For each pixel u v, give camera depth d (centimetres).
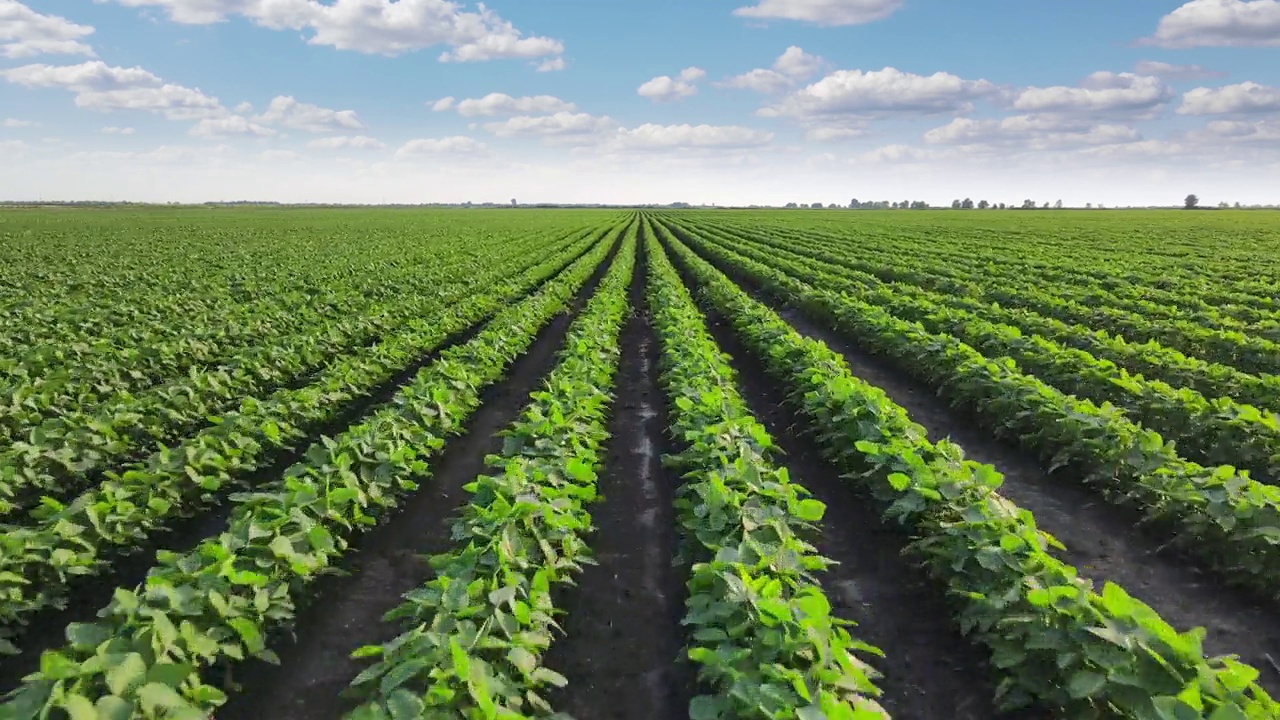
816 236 5738
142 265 3222
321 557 689
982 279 2686
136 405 1044
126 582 750
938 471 793
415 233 6147
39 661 636
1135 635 497
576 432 948
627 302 2420
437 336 1702
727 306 2088
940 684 619
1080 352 1330
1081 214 11450
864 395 1000
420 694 478
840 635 538
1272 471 936
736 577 563
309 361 1448
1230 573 771
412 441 954
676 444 1151
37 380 1134
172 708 440
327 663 644
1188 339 1639
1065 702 527
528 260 3650
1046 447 1066
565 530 725
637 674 639
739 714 461
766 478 811
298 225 7262
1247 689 612
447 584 568
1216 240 4844
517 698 486
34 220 7444
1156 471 848
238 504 903
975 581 655
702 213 13838
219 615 567
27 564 665
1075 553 838
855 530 880
